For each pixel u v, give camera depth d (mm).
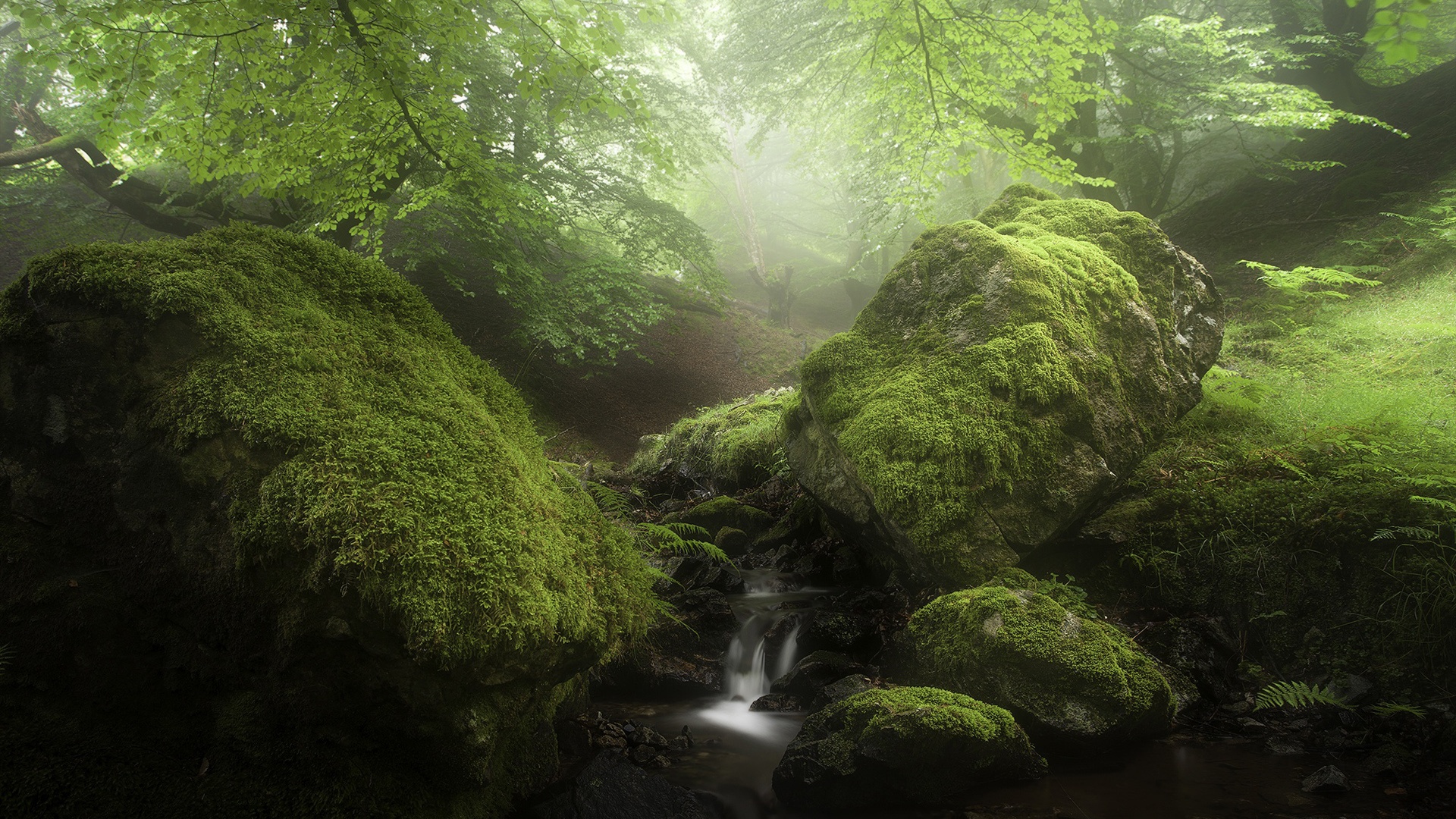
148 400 2225
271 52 4891
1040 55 6461
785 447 5219
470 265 18016
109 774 2057
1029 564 4234
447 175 6477
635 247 16172
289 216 11758
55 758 2049
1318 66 15492
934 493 3943
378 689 2049
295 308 2477
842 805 2721
